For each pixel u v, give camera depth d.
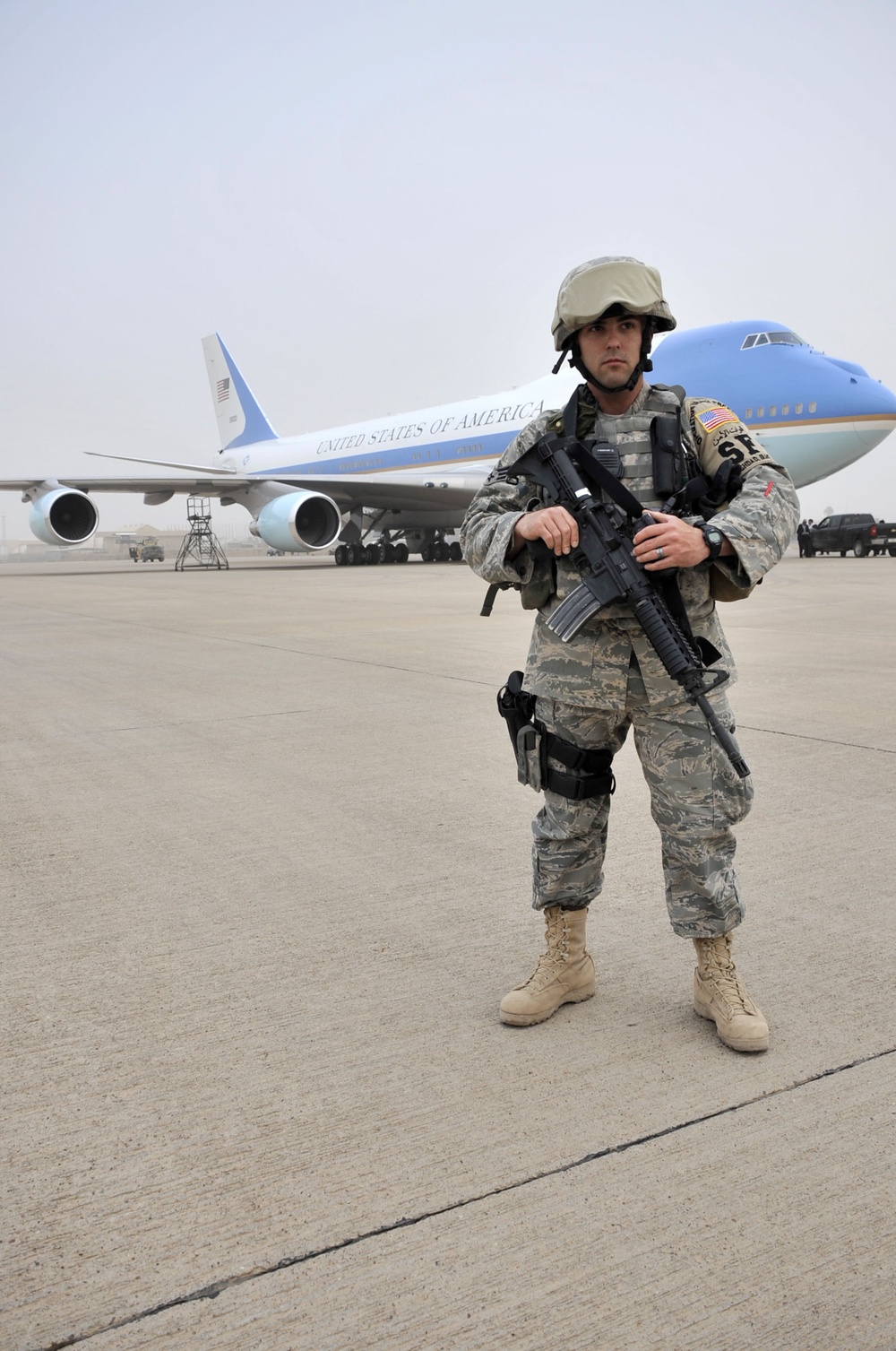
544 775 2.55
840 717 6.18
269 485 27.09
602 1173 1.94
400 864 3.78
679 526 2.25
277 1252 1.75
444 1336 1.56
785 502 2.37
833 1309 1.60
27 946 3.11
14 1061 2.42
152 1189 1.93
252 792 4.82
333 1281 1.68
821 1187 1.88
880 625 11.24
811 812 4.27
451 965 2.93
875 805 4.34
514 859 3.82
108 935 3.18
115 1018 2.63
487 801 4.61
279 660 9.17
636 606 2.31
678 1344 1.53
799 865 3.65
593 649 2.45
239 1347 1.54
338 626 12.09
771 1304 1.61
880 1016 2.55
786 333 21.97
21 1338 1.56
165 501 31.39
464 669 8.42
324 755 5.54
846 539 29.84
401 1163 1.99
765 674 7.83
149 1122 2.16
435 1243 1.76
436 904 3.39
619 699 2.44
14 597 19.30
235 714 6.74
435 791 4.79
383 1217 1.83
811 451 21.44
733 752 2.30
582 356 2.42
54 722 6.59
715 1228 1.78
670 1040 2.47
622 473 2.42
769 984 2.74
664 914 3.28
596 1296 1.63
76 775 5.20
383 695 7.31
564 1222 1.81
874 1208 1.82
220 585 22.05
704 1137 2.05
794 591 16.16
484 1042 2.48
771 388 21.41
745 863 3.69
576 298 2.35
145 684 8.01
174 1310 1.62
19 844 4.11
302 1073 2.34
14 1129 2.14
